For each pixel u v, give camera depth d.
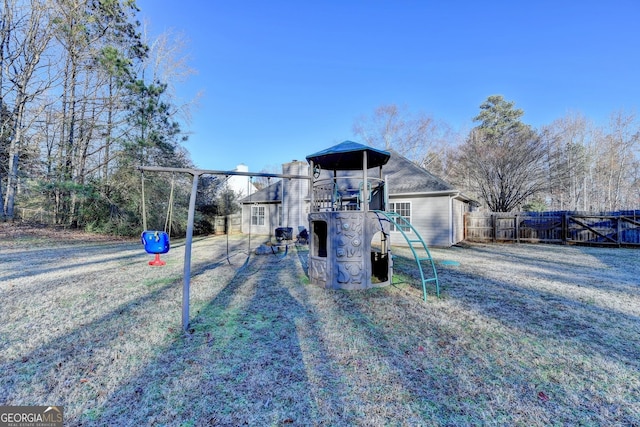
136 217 14.41
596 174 23.22
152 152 14.03
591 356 2.98
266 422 2.07
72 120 13.76
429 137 30.00
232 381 2.55
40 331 3.55
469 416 2.12
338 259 5.47
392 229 12.85
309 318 4.00
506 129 26.69
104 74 13.74
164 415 2.14
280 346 3.19
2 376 2.61
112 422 2.06
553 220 12.82
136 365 2.80
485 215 14.26
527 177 17.67
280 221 17.75
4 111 12.81
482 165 18.70
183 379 2.58
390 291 5.32
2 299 4.77
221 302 4.69
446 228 11.78
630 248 11.01
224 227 19.95
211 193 20.47
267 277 6.52
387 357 2.96
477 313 4.18
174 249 11.67
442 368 2.76
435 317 4.03
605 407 2.22
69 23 12.86
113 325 3.74
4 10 12.55
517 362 2.86
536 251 10.54
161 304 4.57
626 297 4.91
